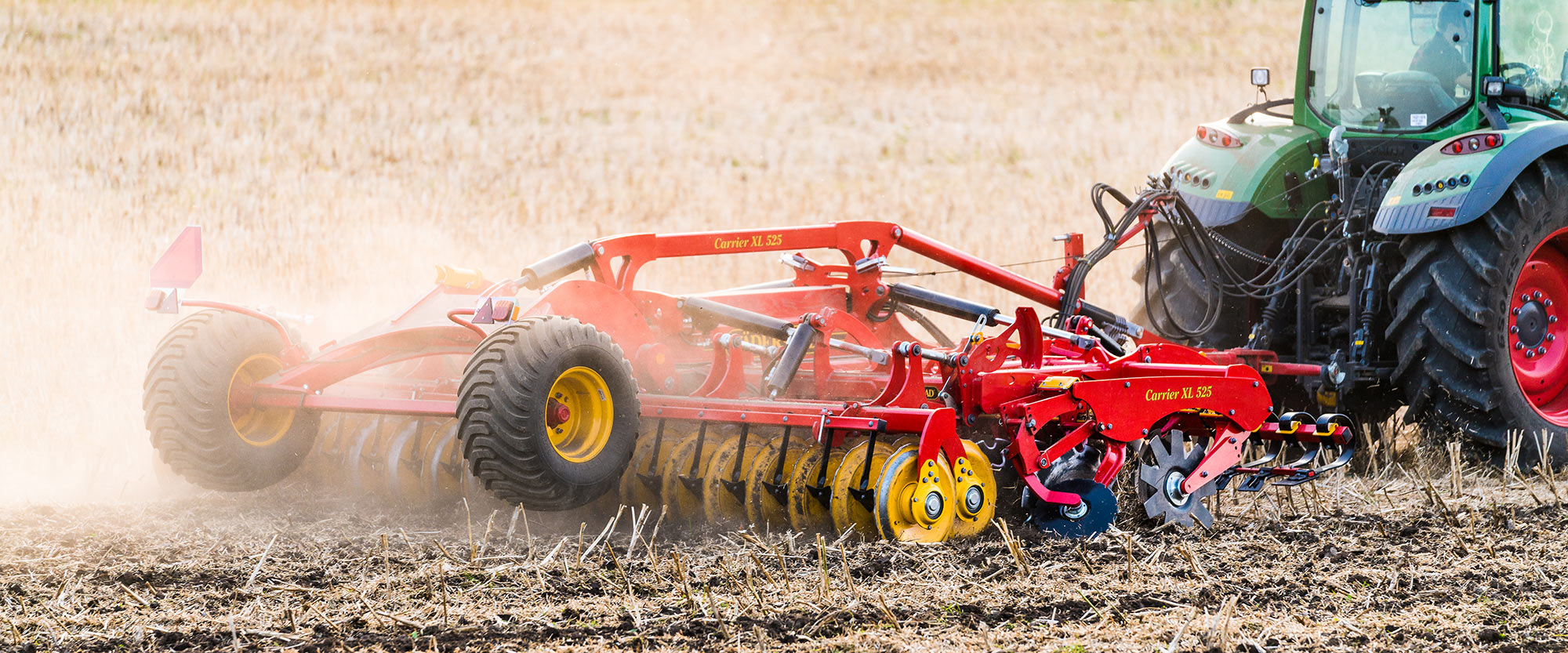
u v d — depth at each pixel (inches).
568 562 305.3
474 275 408.2
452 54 1831.9
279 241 816.3
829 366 367.6
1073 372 349.4
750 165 1190.3
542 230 877.8
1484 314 417.4
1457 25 448.5
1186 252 454.6
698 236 395.9
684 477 343.9
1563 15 465.1
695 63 1859.0
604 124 1398.9
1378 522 346.6
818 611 266.8
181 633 254.5
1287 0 2481.5
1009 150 1274.6
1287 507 379.2
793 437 344.8
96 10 1948.8
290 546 321.4
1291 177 470.9
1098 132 1375.5
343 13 2138.3
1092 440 348.8
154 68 1556.3
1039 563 308.7
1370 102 466.0
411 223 885.2
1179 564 308.3
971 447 338.3
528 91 1587.1
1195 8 2390.5
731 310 373.4
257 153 1131.3
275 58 1696.6
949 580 291.6
